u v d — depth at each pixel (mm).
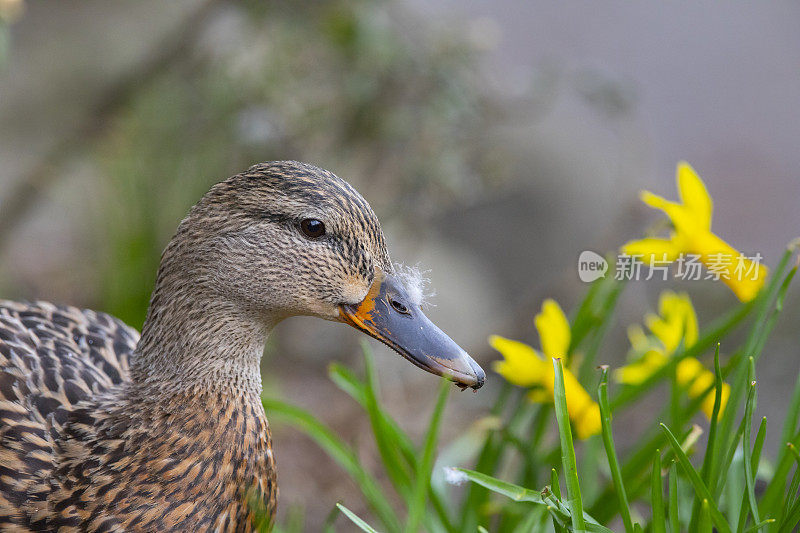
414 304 5023
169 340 5082
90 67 10508
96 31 10562
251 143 9172
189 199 9609
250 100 9531
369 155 9727
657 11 20625
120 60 10453
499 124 10836
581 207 12172
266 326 5141
